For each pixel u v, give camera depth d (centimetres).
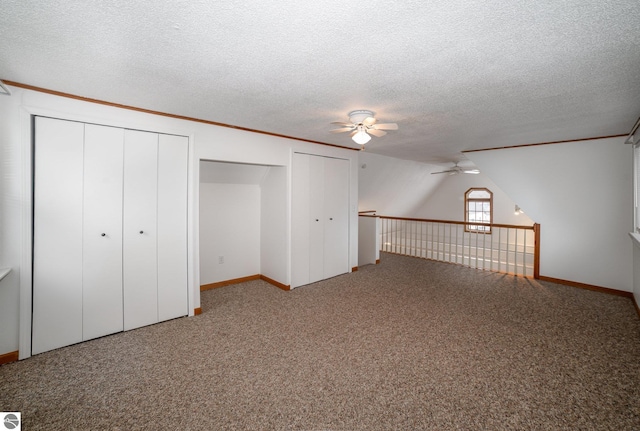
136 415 182
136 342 271
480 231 809
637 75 204
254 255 473
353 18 141
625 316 335
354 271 534
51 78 217
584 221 434
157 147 304
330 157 477
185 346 265
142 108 288
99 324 278
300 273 440
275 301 379
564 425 175
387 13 137
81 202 264
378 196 755
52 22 146
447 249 864
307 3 130
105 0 128
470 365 236
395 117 312
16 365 233
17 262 236
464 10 134
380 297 397
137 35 158
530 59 183
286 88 233
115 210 281
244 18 142
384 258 663
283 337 282
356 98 255
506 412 185
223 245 439
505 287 444
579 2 128
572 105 269
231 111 296
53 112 245
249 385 211
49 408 188
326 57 181
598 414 183
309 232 450
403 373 225
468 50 172
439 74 205
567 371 228
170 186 314
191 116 315
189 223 328
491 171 516
